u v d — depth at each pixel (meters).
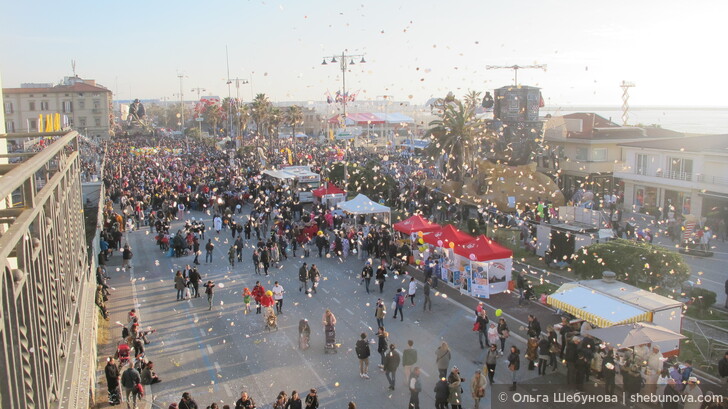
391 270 27.11
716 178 37.00
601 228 29.00
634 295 16.81
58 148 9.00
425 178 48.47
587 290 17.42
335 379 16.30
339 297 23.70
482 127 47.69
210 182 47.47
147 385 16.00
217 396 15.36
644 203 43.09
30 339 5.95
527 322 20.31
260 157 65.44
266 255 27.12
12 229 5.39
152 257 30.55
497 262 23.59
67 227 11.19
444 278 25.73
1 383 4.68
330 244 32.34
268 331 20.02
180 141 114.44
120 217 35.28
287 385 15.95
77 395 9.65
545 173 50.91
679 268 21.00
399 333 19.62
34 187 6.88
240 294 24.28
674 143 41.94
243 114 97.56
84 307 13.80
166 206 39.78
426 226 28.11
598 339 16.03
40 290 6.84
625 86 63.50
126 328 18.12
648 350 14.83
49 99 97.94
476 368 16.77
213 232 36.31
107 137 102.94
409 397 15.16
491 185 42.81
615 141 46.12
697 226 33.72
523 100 47.38
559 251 27.08
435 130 46.88
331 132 92.06
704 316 20.52
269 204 39.91
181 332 20.03
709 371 16.03
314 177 47.47
